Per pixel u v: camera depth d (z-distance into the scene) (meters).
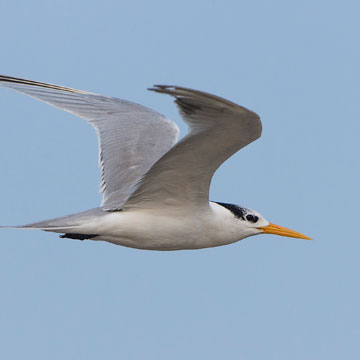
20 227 12.88
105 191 15.12
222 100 10.61
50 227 13.13
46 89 15.72
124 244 14.02
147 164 15.20
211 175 13.19
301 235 15.38
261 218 15.18
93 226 13.60
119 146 15.57
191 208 13.95
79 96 16.08
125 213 13.83
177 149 12.21
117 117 16.09
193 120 11.29
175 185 13.45
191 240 14.24
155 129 15.97
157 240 14.02
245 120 11.21
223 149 12.28
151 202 13.79
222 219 14.50
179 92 10.41
